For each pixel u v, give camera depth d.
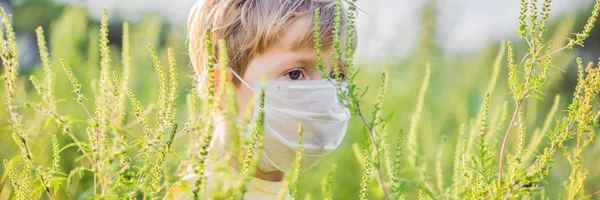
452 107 5.63
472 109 5.72
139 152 1.67
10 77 1.57
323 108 2.26
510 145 4.36
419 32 6.68
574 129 2.07
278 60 2.23
